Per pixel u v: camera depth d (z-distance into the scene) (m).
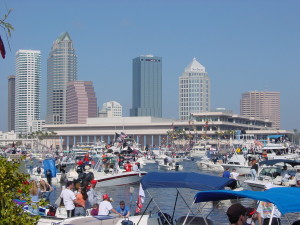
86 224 21.03
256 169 48.47
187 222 22.67
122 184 57.28
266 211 20.73
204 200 18.72
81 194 25.69
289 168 82.94
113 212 24.44
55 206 28.47
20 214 12.80
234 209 11.23
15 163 12.78
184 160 153.75
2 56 10.78
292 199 15.98
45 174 54.69
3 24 10.95
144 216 22.06
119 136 93.75
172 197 45.81
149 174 22.19
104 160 62.88
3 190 11.86
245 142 130.00
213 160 108.12
